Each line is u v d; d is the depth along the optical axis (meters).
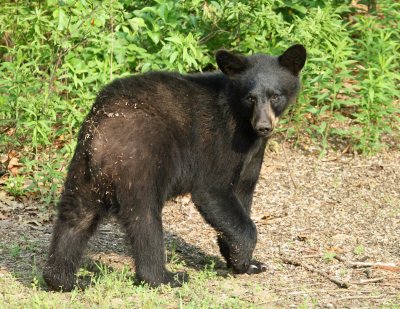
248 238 10.62
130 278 10.41
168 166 10.22
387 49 16.50
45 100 14.02
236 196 10.77
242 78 10.69
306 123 16.25
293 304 9.79
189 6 15.65
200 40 15.80
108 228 12.71
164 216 13.31
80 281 10.41
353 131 15.70
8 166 14.37
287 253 11.80
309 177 14.81
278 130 15.86
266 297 9.98
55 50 15.25
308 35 15.23
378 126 15.80
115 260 11.34
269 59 11.00
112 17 14.48
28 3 16.19
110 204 10.12
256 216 13.30
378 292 10.21
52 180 13.66
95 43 14.98
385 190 14.39
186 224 13.01
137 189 9.95
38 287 10.20
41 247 11.80
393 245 12.12
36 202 13.70
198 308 9.37
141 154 9.95
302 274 10.96
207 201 10.58
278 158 15.50
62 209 10.09
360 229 12.81
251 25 15.74
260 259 11.55
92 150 9.91
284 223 13.05
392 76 15.86
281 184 14.55
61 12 14.45
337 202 13.91
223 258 11.68
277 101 10.77
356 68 17.05
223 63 10.77
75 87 15.06
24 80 14.29
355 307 9.70
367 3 17.73
